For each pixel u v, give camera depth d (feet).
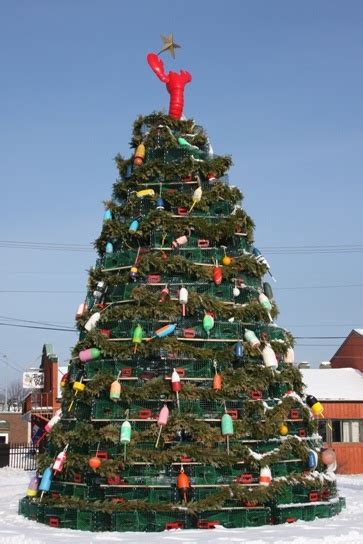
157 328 46.42
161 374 45.75
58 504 44.01
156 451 43.32
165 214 49.39
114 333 47.34
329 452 49.88
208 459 43.11
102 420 44.93
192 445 43.70
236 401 45.65
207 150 54.34
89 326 48.03
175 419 43.62
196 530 40.91
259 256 52.13
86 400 45.98
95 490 43.93
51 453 48.01
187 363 45.88
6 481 91.35
